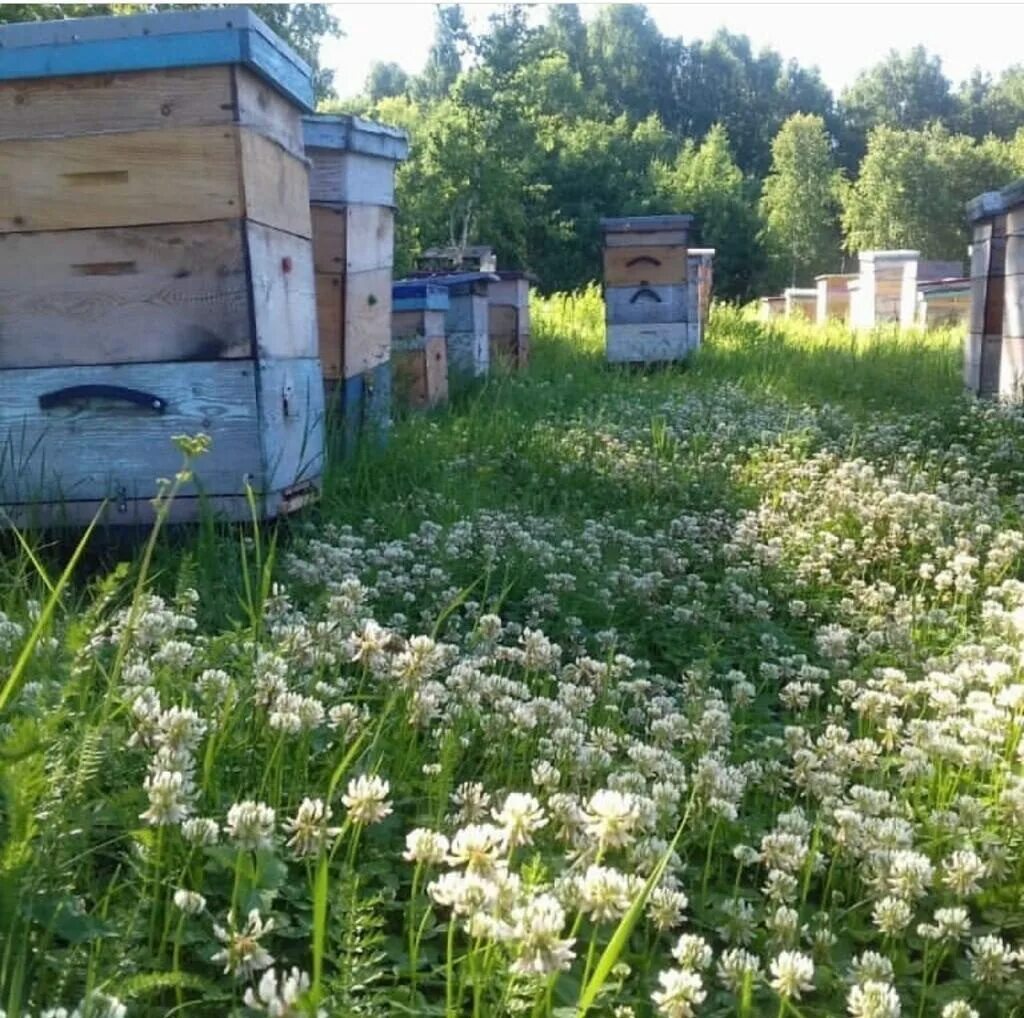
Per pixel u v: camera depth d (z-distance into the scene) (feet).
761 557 18.25
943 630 15.87
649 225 46.50
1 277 15.21
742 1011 6.93
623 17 330.34
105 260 15.14
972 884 8.54
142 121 14.90
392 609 14.84
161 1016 6.67
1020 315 31.89
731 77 336.70
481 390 33.30
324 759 9.49
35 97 14.90
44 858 6.78
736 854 8.77
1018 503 22.49
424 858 7.14
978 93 362.53
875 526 19.99
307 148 21.74
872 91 350.02
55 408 15.34
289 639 10.35
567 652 14.55
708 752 10.46
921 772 10.48
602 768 9.68
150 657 10.07
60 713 7.38
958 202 228.02
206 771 8.30
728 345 57.88
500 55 82.28
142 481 15.38
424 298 29.78
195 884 7.53
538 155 86.28
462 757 10.05
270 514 15.65
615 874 6.47
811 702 13.60
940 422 30.60
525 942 5.98
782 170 243.19
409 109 110.11
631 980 7.61
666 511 21.62
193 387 15.25
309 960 7.59
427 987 7.48
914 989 8.12
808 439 27.73
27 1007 6.15
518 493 22.63
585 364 48.52
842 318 101.14
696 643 15.12
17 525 15.35
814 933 8.40
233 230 15.02
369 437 22.63
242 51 14.52
